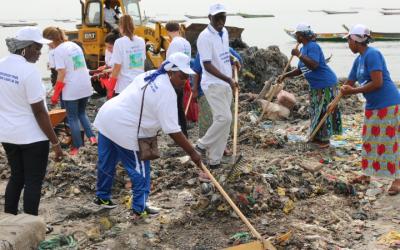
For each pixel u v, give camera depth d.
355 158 7.53
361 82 6.19
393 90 6.02
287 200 5.83
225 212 5.55
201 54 6.58
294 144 8.25
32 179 5.04
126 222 5.52
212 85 6.62
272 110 9.91
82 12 14.41
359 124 9.54
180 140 5.04
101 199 5.81
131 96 5.18
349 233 5.26
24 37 4.76
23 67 4.77
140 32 13.34
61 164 6.91
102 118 5.37
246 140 8.38
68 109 7.66
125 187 6.42
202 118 7.24
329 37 26.34
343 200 6.03
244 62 12.66
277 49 13.35
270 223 5.43
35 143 4.91
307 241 5.03
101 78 9.88
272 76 12.66
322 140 7.91
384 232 5.25
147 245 5.05
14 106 4.86
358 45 6.11
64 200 6.21
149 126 5.18
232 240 5.09
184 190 6.35
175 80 5.06
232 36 14.25
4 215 4.97
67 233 5.30
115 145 5.40
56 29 7.44
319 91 7.76
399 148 6.11
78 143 7.71
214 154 6.81
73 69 7.51
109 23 14.04
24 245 4.59
